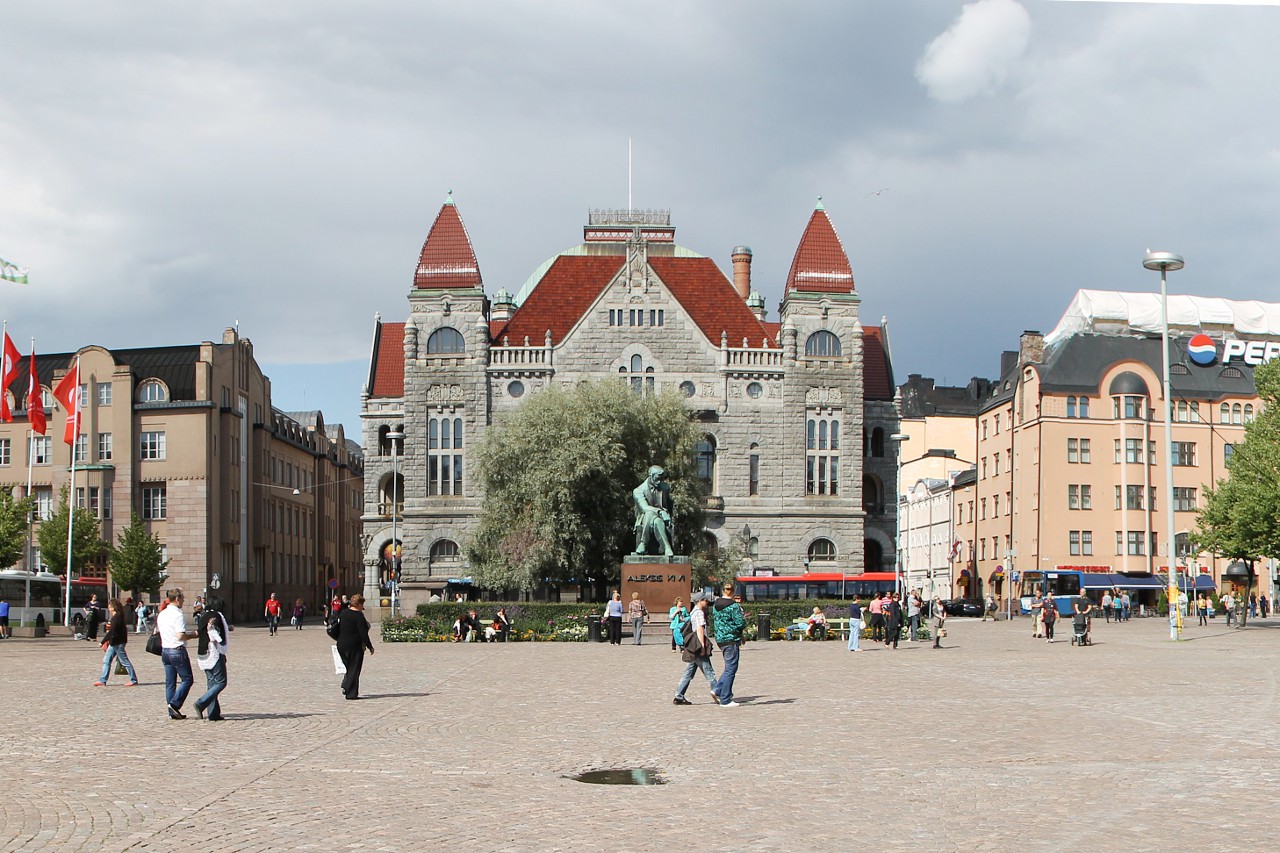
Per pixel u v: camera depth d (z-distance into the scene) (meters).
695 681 34.16
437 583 94.31
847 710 26.31
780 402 97.31
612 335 96.31
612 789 16.56
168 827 14.10
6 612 72.44
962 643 56.69
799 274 99.44
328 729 23.16
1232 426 108.00
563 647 54.12
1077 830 13.78
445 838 13.53
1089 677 34.81
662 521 62.00
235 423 106.12
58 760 19.23
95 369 100.56
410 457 95.50
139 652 53.69
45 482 100.75
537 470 74.25
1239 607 82.31
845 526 96.81
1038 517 105.06
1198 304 114.62
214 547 100.75
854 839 13.43
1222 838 13.31
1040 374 106.00
